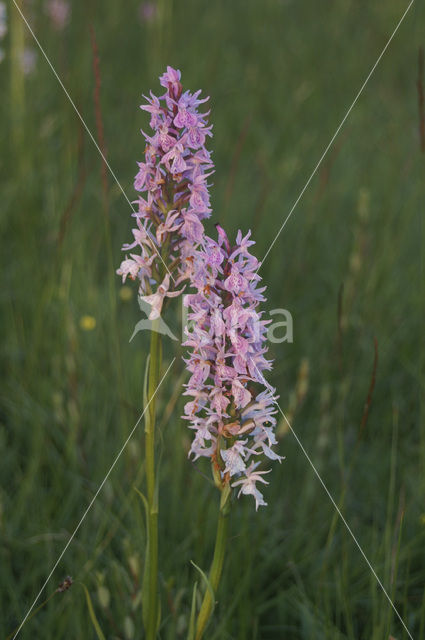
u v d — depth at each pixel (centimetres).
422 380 373
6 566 270
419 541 297
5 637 249
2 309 417
